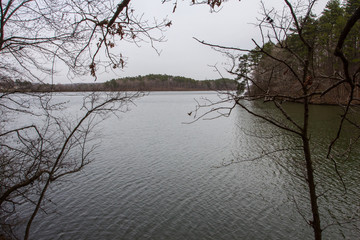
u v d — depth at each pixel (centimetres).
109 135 3431
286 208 1434
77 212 1455
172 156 2456
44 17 452
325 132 2625
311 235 1206
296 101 371
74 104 6569
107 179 1902
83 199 1599
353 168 1798
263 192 1633
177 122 4616
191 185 1789
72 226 1330
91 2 398
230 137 3138
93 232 1287
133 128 4044
